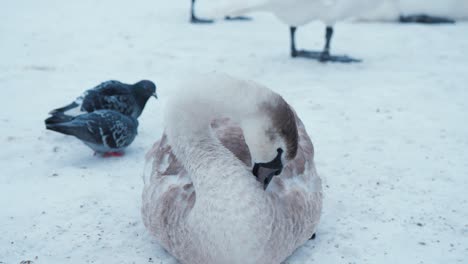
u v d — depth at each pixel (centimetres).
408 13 1402
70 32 1213
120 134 554
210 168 320
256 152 329
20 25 1280
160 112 726
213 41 1169
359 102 749
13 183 504
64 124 526
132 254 388
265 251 317
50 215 443
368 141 605
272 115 321
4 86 816
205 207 313
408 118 680
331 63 987
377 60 1010
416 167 534
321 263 374
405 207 453
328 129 645
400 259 378
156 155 395
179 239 334
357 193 481
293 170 367
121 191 489
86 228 424
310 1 949
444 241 401
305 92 800
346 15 946
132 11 1512
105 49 1066
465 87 818
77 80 858
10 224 429
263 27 1352
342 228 421
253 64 979
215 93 331
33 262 378
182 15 1467
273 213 321
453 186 491
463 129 639
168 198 348
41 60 975
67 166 545
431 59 1006
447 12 1393
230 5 1007
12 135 625
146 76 890
